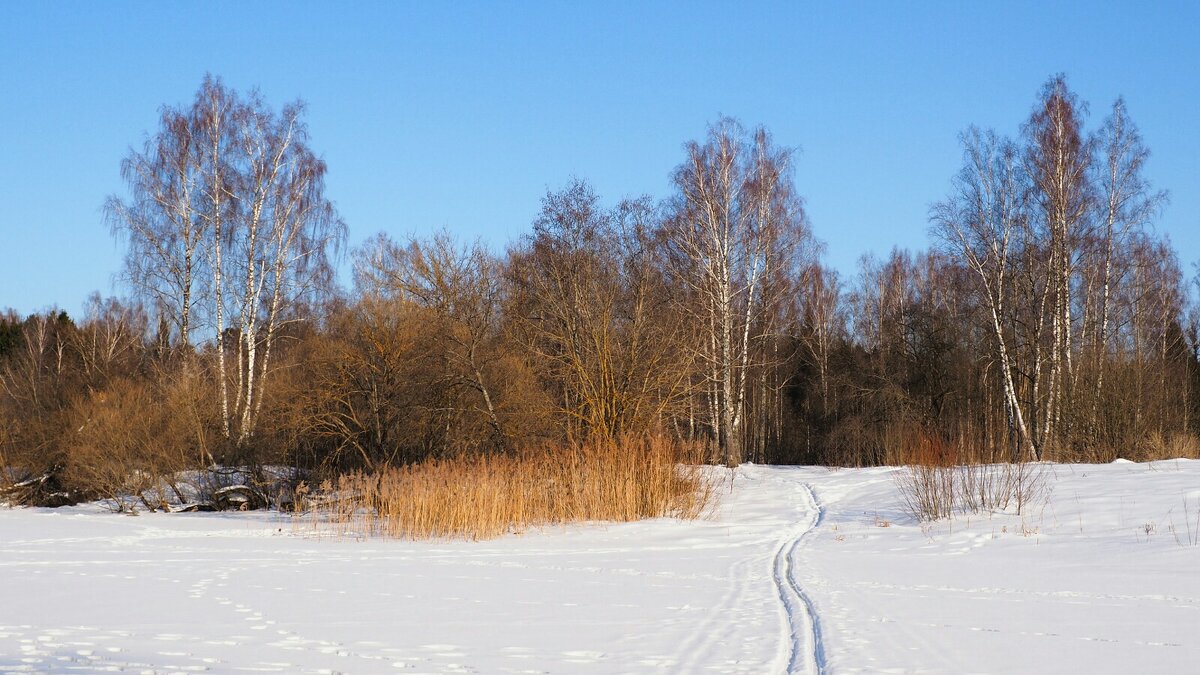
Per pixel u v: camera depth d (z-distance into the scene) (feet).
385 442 94.89
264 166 107.86
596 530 71.67
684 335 96.84
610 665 26.84
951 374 154.40
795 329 172.86
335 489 90.33
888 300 174.50
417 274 97.55
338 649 28.99
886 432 139.64
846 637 30.63
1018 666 26.73
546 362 94.99
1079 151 109.40
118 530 76.69
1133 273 130.11
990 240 113.80
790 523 72.79
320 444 98.32
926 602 38.22
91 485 99.96
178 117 106.42
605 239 98.73
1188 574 45.03
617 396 88.17
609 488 77.71
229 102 107.76
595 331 89.51
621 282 98.17
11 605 37.73
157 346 121.08
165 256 105.70
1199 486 66.59
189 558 56.44
